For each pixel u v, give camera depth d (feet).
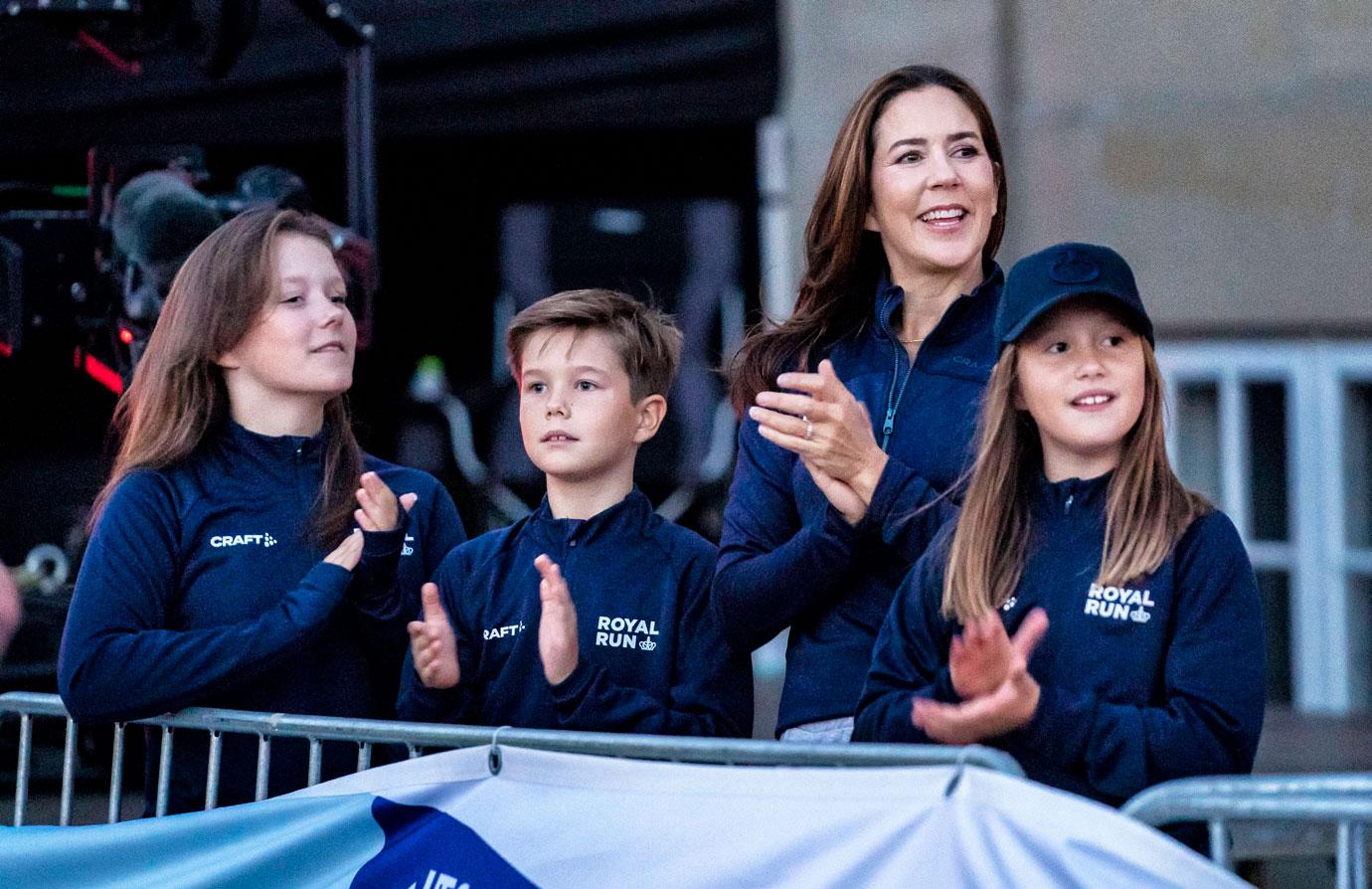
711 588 36.17
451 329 94.48
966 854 26.96
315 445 39.86
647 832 30.22
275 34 83.61
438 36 87.66
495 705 36.55
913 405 36.45
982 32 98.94
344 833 33.76
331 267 40.01
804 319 38.60
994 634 27.14
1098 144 98.78
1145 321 31.01
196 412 38.93
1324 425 96.68
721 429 97.86
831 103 96.73
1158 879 25.26
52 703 40.27
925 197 36.52
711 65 89.25
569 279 96.99
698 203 97.91
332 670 38.58
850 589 35.35
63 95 83.30
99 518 38.70
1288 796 25.77
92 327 55.42
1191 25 97.50
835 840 28.30
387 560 37.86
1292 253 96.89
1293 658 97.96
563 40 88.28
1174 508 30.71
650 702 34.60
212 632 36.60
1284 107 96.53
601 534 37.09
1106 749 28.91
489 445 93.20
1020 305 31.42
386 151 93.25
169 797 38.88
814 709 34.99
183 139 84.07
